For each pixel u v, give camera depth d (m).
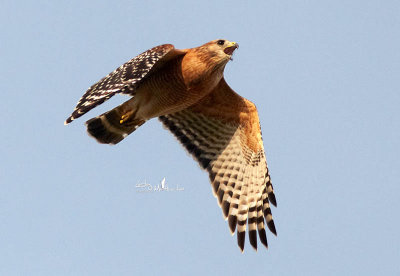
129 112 15.16
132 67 13.76
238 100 16.05
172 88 14.81
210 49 14.64
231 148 16.36
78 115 13.22
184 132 16.44
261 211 16.08
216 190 16.27
